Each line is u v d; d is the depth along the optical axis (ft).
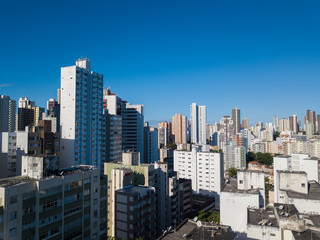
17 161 354.95
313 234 192.13
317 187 312.09
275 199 375.86
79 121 429.38
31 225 174.29
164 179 359.66
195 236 185.26
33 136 364.38
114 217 289.74
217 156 524.93
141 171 340.18
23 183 172.86
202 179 541.34
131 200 264.93
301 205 262.06
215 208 503.61
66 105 427.74
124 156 377.50
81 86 437.99
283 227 215.31
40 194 180.24
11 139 354.33
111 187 309.42
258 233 225.35
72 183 205.16
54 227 189.26
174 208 364.58
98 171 231.50
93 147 458.09
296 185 293.64
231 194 287.89
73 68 426.10
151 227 289.12
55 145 407.23
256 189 303.48
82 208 213.66
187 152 572.51
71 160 415.85
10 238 160.97
